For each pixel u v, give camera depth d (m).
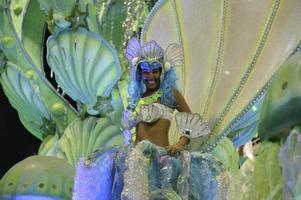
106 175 7.98
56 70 11.30
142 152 7.62
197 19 9.70
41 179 9.24
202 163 7.94
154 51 8.23
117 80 10.82
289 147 6.11
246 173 6.86
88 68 10.98
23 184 9.20
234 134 9.75
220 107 9.26
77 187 8.09
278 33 9.16
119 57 10.92
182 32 9.80
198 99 9.38
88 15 11.14
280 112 6.32
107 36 11.35
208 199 7.82
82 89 11.13
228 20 9.46
